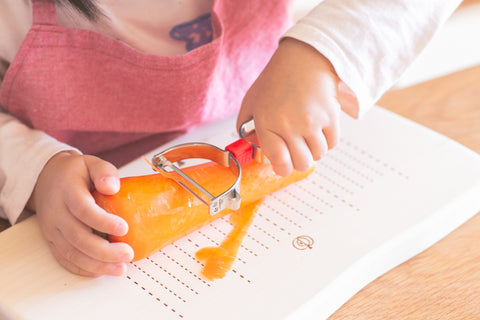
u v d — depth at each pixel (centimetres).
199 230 61
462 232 64
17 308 55
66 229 57
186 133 74
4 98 67
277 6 75
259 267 58
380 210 63
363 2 62
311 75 60
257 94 60
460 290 59
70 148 64
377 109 73
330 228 61
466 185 65
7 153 64
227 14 73
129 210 57
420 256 62
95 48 67
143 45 71
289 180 63
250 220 62
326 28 61
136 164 66
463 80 82
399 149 68
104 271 56
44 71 66
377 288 59
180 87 70
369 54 61
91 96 69
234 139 70
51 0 65
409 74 87
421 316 57
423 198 64
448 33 91
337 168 66
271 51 76
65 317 55
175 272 58
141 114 71
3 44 67
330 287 57
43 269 58
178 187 59
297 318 55
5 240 60
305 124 59
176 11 71
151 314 55
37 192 62
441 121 76
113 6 69
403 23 62
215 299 56
